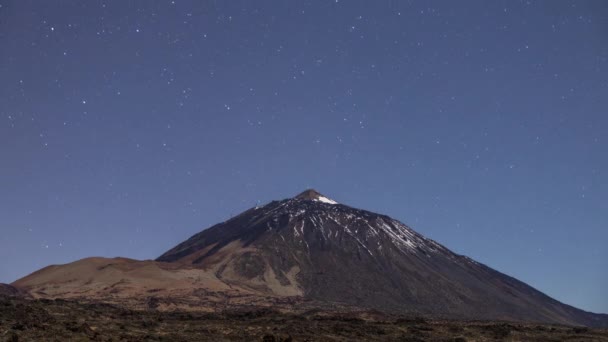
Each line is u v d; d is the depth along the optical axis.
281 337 48.41
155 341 44.62
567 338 61.56
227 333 51.53
